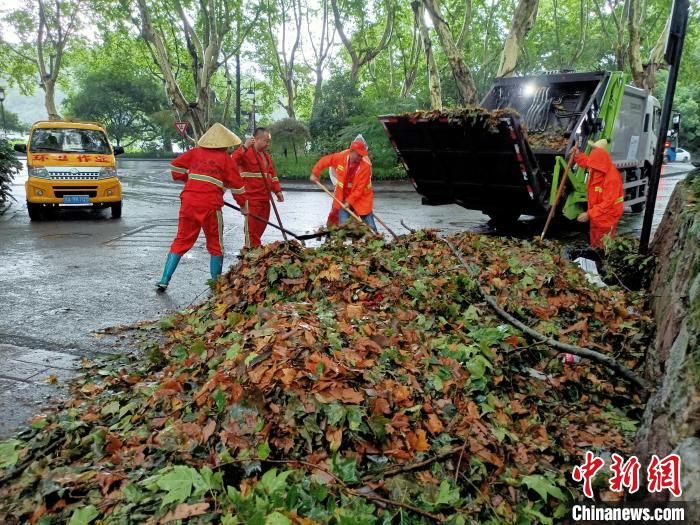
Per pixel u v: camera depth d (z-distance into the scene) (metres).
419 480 2.34
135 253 8.18
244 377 2.72
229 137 5.88
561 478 2.45
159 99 48.34
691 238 3.64
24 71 37.91
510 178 8.29
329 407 2.54
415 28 28.19
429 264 5.09
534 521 2.25
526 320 4.02
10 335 4.70
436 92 17.66
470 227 10.66
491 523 2.18
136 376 3.69
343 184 7.37
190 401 2.87
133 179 23.83
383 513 2.17
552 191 8.21
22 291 6.08
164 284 6.06
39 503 2.31
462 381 3.04
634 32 18.64
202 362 3.28
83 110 47.38
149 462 2.49
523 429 2.81
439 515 2.18
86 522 2.13
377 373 2.88
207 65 22.59
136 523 2.10
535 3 14.03
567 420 2.97
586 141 8.84
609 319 4.09
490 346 3.47
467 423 2.69
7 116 58.59
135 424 2.93
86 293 6.00
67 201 11.36
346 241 6.21
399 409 2.69
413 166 9.25
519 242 6.61
